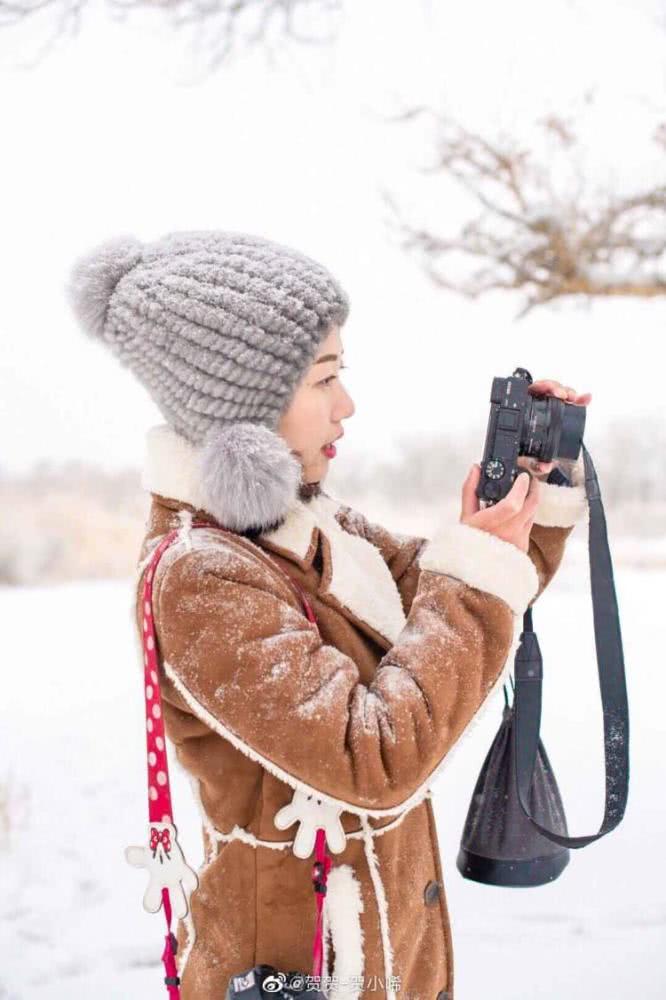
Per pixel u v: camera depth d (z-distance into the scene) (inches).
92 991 104.6
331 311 54.7
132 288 53.8
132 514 716.0
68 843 143.4
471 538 50.7
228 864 53.0
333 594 55.5
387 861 52.9
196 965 53.1
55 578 594.2
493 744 61.2
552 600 351.3
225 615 48.2
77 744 190.5
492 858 59.4
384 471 926.4
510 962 105.5
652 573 465.7
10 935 116.9
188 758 53.8
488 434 54.4
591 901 118.6
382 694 48.4
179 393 53.2
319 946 49.3
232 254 54.6
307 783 46.9
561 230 165.9
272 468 50.2
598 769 161.2
